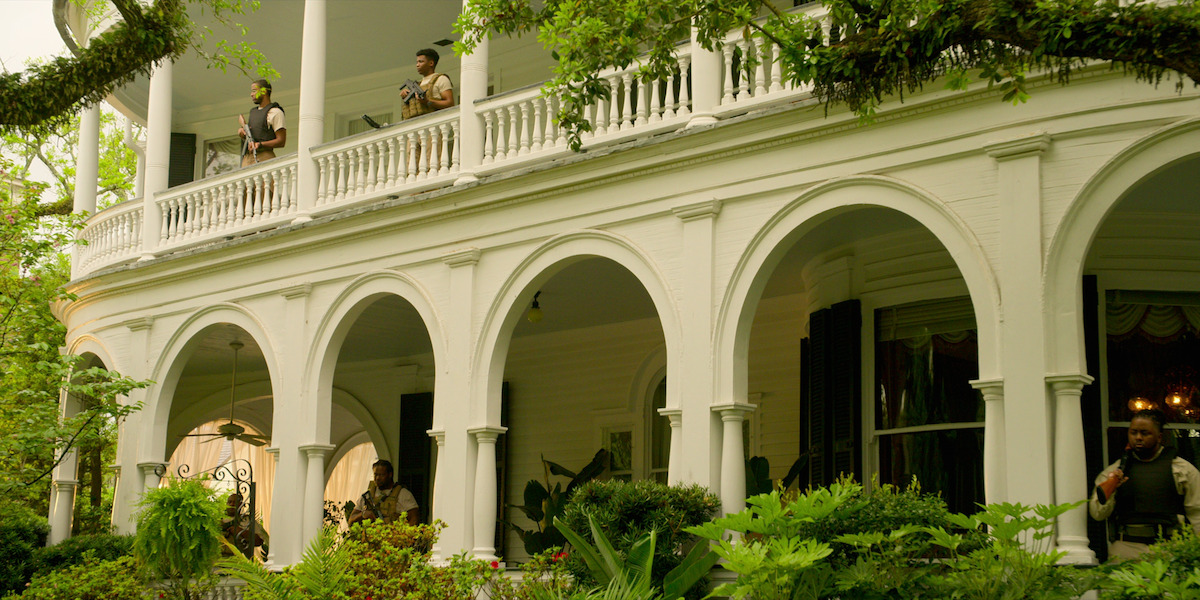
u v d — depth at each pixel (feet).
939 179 29.14
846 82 24.93
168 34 33.37
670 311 33.47
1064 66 26.22
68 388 45.01
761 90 33.22
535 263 36.88
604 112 36.63
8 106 32.30
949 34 22.81
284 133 49.32
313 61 44.57
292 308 43.37
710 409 32.12
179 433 66.95
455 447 37.68
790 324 45.55
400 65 58.23
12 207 50.29
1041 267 27.27
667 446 49.16
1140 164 26.66
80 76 32.68
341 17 53.11
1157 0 27.12
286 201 45.27
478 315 37.99
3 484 54.60
